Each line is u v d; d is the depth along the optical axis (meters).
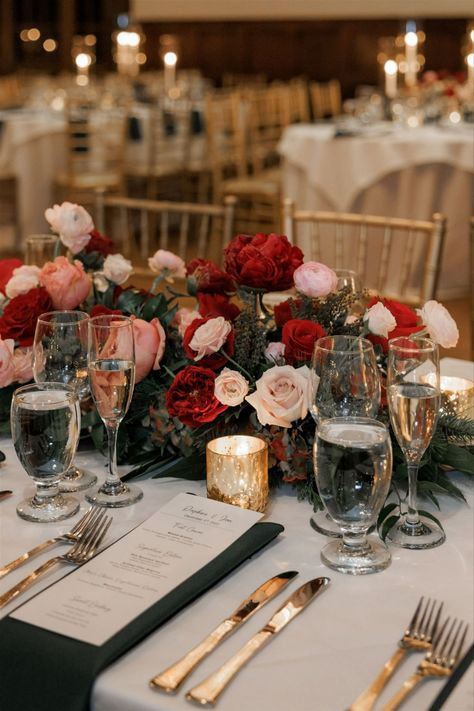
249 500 1.17
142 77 8.30
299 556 1.07
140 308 1.45
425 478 1.23
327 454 0.99
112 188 6.08
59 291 1.43
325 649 0.89
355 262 5.00
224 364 1.28
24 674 0.84
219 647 0.89
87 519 1.14
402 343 1.09
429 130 5.23
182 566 1.01
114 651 0.85
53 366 1.30
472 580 1.02
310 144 5.07
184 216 2.56
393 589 1.00
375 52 9.34
